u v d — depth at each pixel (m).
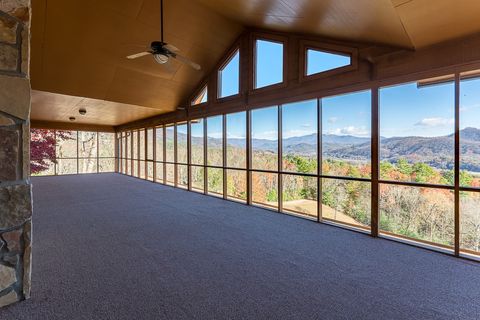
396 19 2.93
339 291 2.41
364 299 2.28
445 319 2.01
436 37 3.26
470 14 2.72
